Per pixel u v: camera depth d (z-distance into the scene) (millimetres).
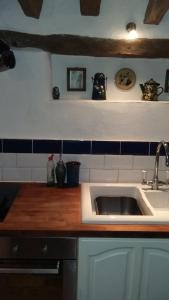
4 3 1666
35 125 1910
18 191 1839
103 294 1478
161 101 1902
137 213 1731
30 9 1507
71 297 1462
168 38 1734
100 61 1928
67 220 1448
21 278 1409
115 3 1683
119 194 1958
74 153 1959
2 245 1378
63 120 1906
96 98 1893
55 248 1390
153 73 1940
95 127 1920
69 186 1927
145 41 1743
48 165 1928
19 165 1965
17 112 1887
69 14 1700
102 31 1728
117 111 1896
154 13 1532
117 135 1934
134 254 1418
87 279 1443
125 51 1774
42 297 1441
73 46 1760
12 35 1703
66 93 1962
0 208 1626
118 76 1929
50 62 1863
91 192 1941
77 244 1396
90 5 1503
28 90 1854
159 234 1373
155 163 1896
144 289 1479
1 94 1857
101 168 1982
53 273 1368
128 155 1966
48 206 1611
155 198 1858
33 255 1396
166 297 1488
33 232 1342
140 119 1908
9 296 1431
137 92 1963
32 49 1791
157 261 1432
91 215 1463
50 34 1725
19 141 1928
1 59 1529
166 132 1930
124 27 1719
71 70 1911
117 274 1448
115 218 1438
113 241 1393
